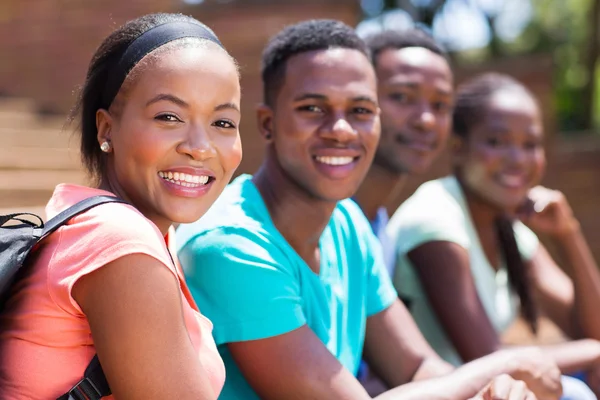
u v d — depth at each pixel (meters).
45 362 1.70
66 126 2.15
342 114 2.53
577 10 15.08
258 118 2.68
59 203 1.86
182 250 2.43
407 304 3.54
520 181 3.64
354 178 2.56
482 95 3.69
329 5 7.42
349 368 2.68
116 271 1.66
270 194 2.59
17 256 1.67
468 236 3.58
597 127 14.32
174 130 1.88
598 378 3.35
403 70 3.58
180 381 1.71
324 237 2.70
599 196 8.89
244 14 7.35
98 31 8.15
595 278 3.90
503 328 3.81
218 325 2.34
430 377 2.76
